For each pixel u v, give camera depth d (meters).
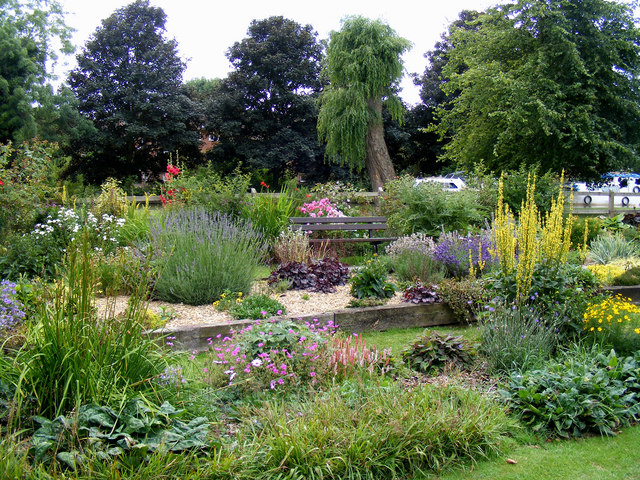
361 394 3.66
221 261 6.58
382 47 21.83
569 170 18.66
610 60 16.86
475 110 18.55
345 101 22.12
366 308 5.91
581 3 16.97
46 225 8.40
